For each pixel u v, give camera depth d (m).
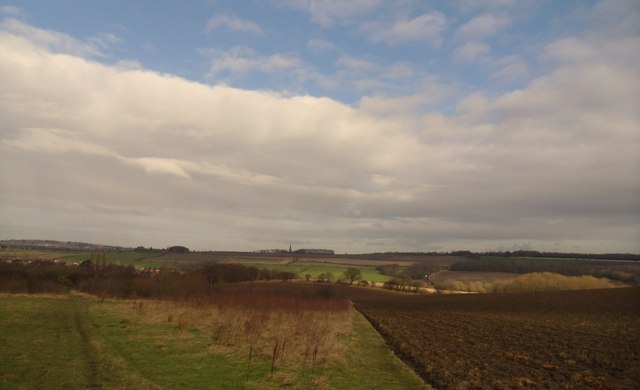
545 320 43.81
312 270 140.00
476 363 21.02
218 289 74.94
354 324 43.44
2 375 13.42
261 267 133.12
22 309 33.62
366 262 166.88
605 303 58.12
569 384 16.92
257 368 17.03
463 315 51.44
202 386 13.84
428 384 16.83
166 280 73.75
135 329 25.77
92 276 81.88
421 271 145.38
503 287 115.94
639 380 17.62
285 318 38.06
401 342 28.66
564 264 136.62
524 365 20.67
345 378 16.86
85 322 28.02
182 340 22.59
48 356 16.56
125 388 12.73
